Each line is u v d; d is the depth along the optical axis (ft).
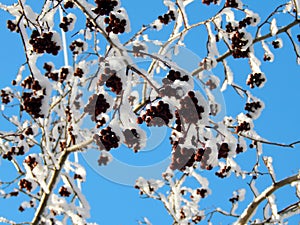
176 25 15.53
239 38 14.12
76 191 15.39
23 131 15.65
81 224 15.43
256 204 14.98
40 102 11.22
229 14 14.67
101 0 11.10
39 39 11.55
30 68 11.54
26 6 13.03
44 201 14.88
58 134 16.93
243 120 15.14
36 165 14.16
